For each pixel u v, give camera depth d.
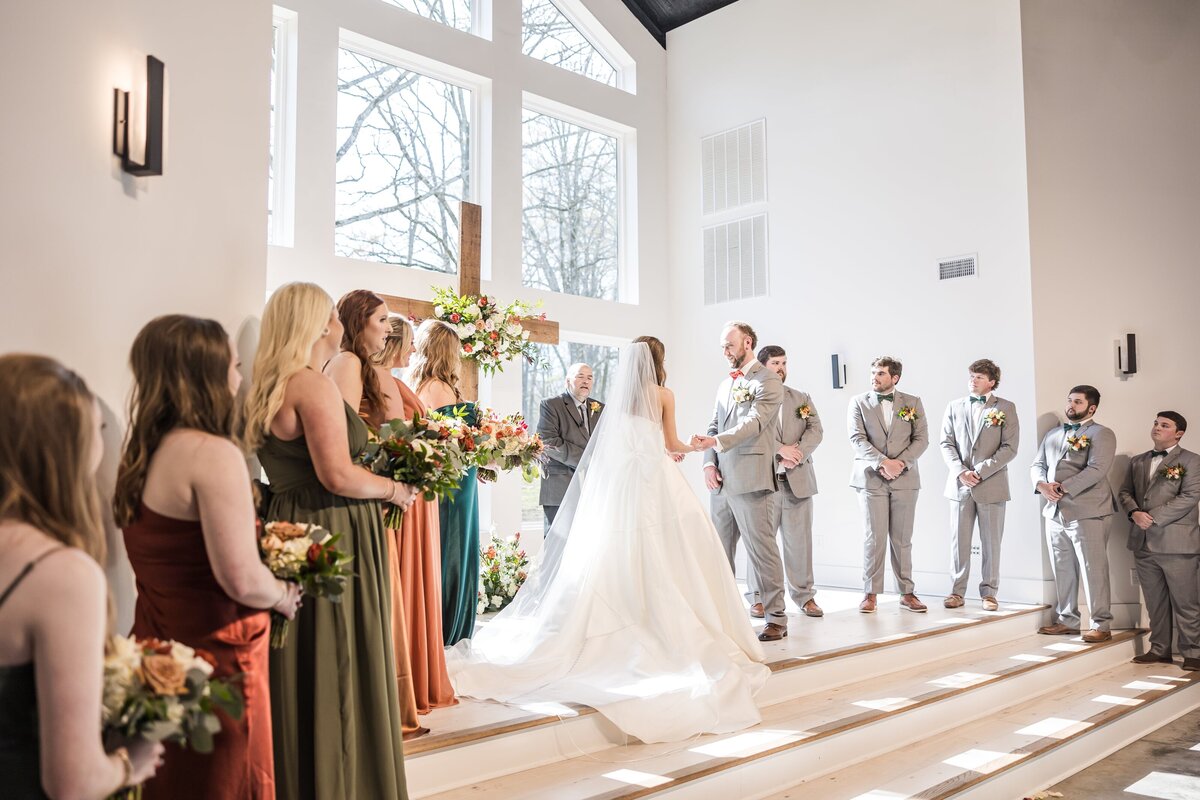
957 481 5.89
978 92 6.32
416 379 3.90
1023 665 4.86
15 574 1.22
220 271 2.54
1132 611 6.18
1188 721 5.05
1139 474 5.96
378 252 6.32
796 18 7.37
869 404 5.89
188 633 1.80
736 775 3.16
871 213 6.84
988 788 3.61
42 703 1.22
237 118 2.63
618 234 7.97
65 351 2.02
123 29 2.19
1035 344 5.98
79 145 2.05
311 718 2.26
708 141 7.95
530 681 3.55
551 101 7.30
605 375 7.76
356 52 6.27
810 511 5.48
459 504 3.94
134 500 1.80
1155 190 6.55
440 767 2.84
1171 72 6.68
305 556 1.93
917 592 6.42
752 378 4.85
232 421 1.84
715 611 3.83
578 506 4.00
